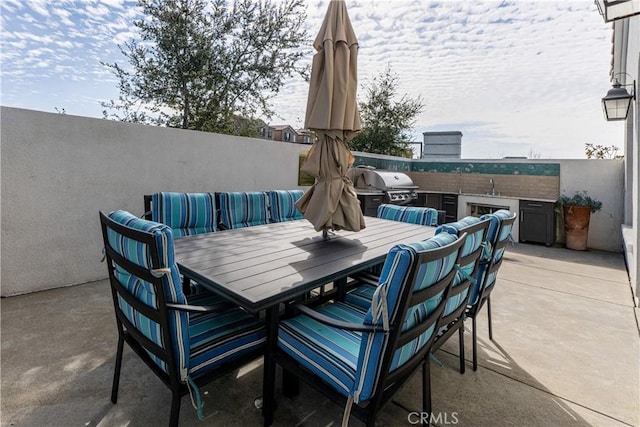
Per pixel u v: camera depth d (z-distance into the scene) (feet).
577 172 20.47
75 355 6.98
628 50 15.65
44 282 10.67
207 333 4.89
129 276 4.69
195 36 20.27
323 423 5.30
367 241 7.61
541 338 8.49
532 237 20.54
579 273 14.39
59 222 10.88
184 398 5.78
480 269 6.86
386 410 5.69
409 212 11.31
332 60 6.98
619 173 19.17
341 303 6.44
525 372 6.96
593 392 6.31
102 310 9.25
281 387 6.22
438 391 6.25
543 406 5.89
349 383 4.07
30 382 6.04
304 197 7.68
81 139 11.19
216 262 5.66
